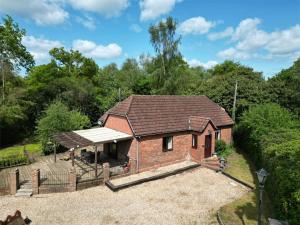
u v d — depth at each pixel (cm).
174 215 1354
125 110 2156
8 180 1762
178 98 2627
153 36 4144
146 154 2055
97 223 1270
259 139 2033
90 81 4772
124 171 1911
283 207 1130
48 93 4081
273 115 2141
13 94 3331
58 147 2666
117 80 5403
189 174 2023
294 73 3039
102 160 2220
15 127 3734
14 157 2184
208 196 1595
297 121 2223
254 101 2944
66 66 5266
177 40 4212
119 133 2130
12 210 1398
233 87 3116
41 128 2647
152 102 2359
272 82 3122
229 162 2297
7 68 3409
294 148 1410
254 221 1249
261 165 1927
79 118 3147
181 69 4581
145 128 2062
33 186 1600
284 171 1247
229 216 1304
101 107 4366
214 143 2430
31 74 4319
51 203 1488
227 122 2719
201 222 1281
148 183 1820
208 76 7838
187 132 2344
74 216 1338
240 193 1638
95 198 1561
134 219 1311
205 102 2841
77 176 1811
